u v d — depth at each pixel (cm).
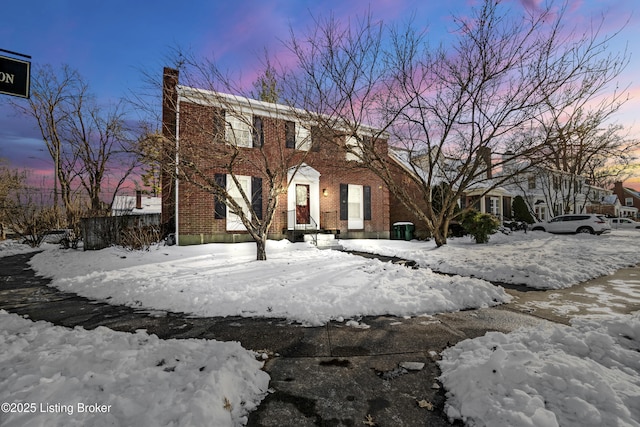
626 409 202
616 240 1547
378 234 1767
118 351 292
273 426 220
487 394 230
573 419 200
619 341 315
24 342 322
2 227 2073
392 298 512
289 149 1441
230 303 514
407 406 243
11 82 395
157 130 837
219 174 1287
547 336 321
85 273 818
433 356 329
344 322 442
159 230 1330
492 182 2216
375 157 1201
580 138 1155
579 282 670
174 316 478
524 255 991
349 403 248
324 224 1579
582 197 3544
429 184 1209
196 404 210
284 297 530
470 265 806
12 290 675
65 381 232
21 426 183
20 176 2195
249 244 1247
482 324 423
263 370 303
